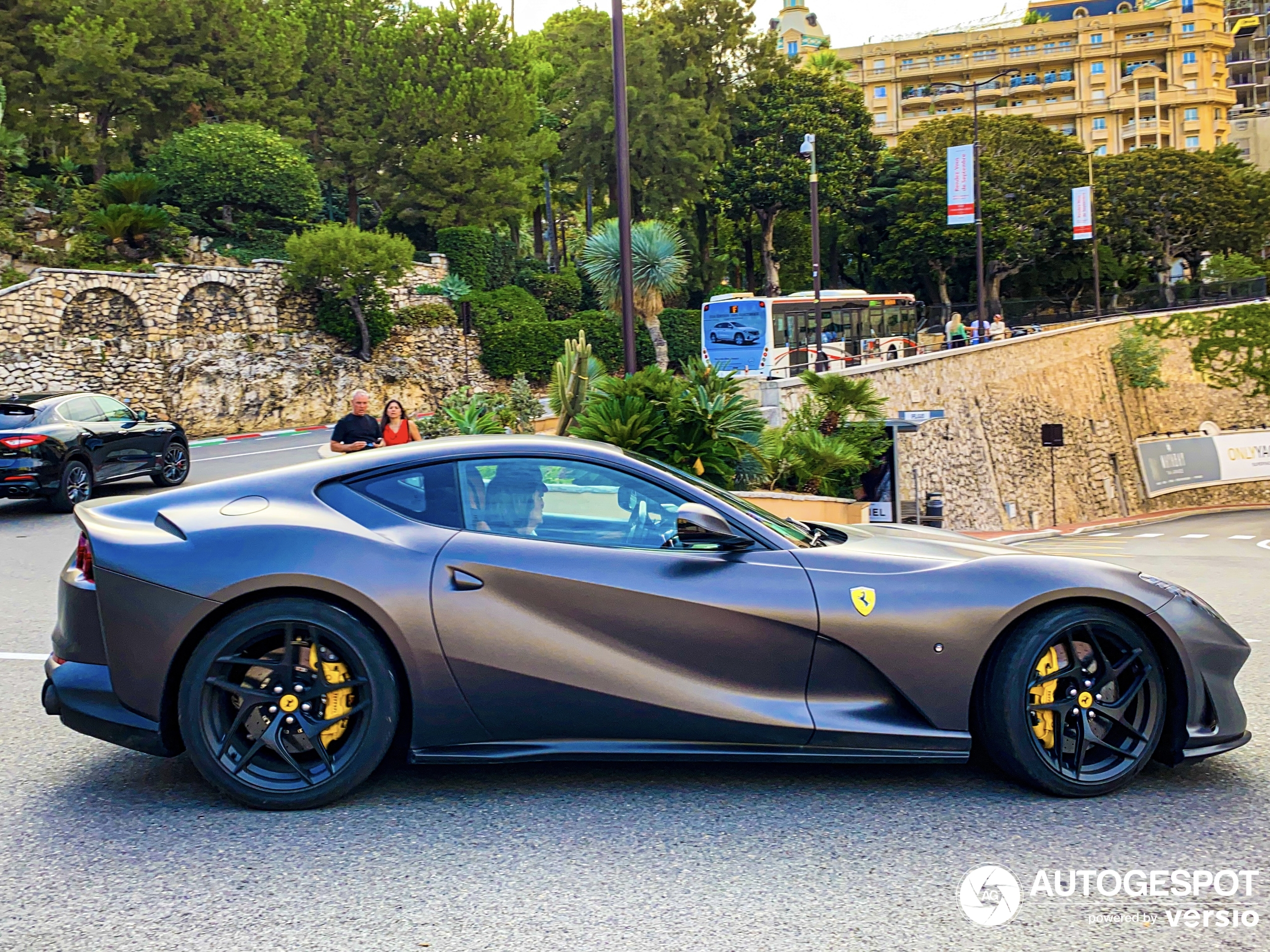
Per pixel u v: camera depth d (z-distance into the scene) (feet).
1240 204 213.46
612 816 11.82
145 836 11.28
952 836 11.21
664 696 12.07
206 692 11.70
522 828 11.44
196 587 11.67
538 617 12.07
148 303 94.43
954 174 126.82
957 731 12.31
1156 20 343.26
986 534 99.81
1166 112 346.13
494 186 145.07
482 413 56.08
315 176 122.01
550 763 13.67
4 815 11.93
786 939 8.87
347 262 106.11
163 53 121.19
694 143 167.32
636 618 12.15
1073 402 140.26
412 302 124.16
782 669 12.29
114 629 11.76
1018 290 213.46
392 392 116.26
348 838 11.18
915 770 13.44
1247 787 12.80
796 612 12.17
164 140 121.19
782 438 55.26
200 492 12.86
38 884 10.07
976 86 131.95
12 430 45.70
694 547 12.56
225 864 10.50
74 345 88.07
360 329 112.98
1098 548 79.82
